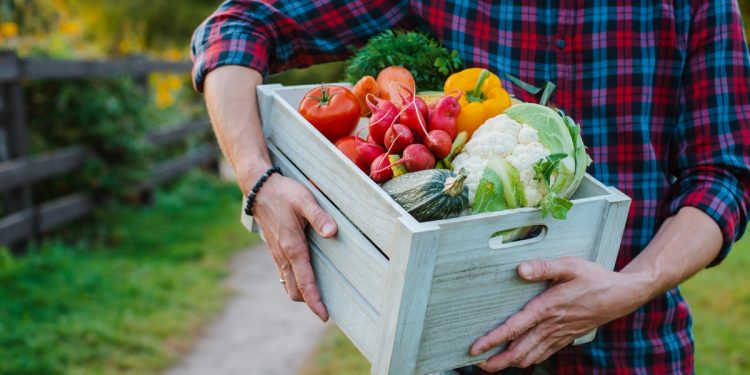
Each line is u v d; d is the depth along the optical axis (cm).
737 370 366
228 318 464
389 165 122
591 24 148
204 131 892
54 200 610
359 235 123
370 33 164
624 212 127
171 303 470
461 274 115
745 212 143
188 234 658
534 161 119
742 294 463
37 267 474
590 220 125
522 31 151
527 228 121
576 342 136
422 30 164
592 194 131
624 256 152
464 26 155
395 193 115
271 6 158
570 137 124
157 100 914
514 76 152
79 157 595
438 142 122
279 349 419
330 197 128
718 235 138
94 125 599
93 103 596
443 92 145
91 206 616
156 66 745
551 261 122
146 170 648
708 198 140
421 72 153
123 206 687
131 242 611
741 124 143
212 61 154
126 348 390
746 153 142
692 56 147
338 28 162
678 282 134
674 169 155
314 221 129
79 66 582
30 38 697
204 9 1253
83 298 443
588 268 125
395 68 147
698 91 146
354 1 161
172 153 841
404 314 112
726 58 144
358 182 119
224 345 421
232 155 147
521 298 125
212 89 152
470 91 137
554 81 150
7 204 538
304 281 137
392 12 163
